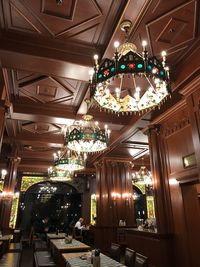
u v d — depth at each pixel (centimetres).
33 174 1678
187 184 671
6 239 823
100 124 870
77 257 492
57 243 716
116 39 468
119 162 1320
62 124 894
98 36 486
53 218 1956
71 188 1898
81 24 452
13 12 423
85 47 514
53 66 532
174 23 445
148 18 427
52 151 1291
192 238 625
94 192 1792
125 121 888
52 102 769
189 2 403
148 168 1605
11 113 760
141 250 795
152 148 802
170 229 692
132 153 1270
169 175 730
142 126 859
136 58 355
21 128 971
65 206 2009
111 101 500
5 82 610
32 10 419
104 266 397
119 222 1202
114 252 532
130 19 426
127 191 1281
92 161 1445
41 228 1870
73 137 666
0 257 596
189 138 652
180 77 572
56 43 502
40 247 955
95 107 812
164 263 654
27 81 648
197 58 520
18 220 1641
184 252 626
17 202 1617
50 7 413
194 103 547
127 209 1243
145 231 785
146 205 1744
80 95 720
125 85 609
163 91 453
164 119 769
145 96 495
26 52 491
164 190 737
